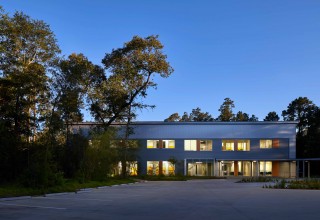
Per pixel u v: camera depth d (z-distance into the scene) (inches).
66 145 1397.6
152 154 2309.3
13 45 1407.5
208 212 513.7
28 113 1343.5
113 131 1483.8
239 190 981.2
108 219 449.4
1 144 1078.4
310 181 1144.2
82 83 1604.3
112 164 1433.3
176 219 449.1
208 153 2304.4
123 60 1808.6
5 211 525.7
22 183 885.8
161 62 1808.6
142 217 466.3
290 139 2290.8
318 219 446.9
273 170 2298.2
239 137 2306.8
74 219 449.4
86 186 1101.7
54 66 1413.6
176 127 2329.0
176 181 1711.4
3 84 1243.2
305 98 3474.4
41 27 1476.4
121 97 1798.7
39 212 515.2
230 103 3939.5
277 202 644.7
